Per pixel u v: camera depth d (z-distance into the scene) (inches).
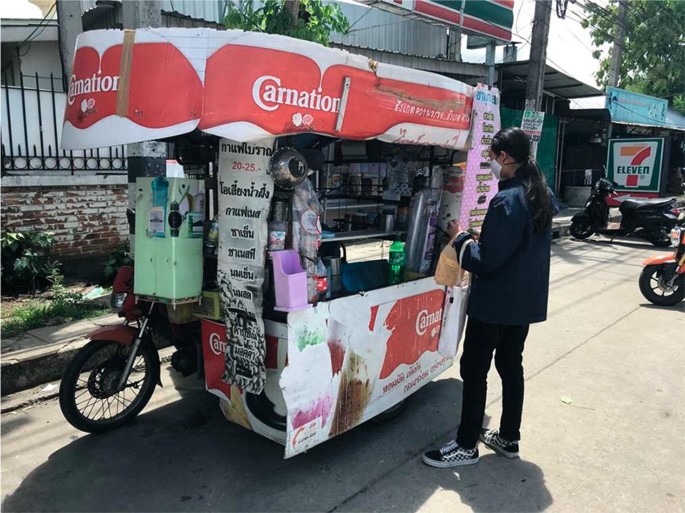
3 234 207.5
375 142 149.8
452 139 128.3
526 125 341.4
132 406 133.7
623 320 224.4
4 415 136.1
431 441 128.4
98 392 127.2
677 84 981.8
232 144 96.7
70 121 94.6
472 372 115.9
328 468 115.9
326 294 110.7
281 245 98.2
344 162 149.9
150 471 113.4
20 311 182.4
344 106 98.0
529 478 113.8
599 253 380.8
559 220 487.2
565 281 294.0
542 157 570.9
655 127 704.4
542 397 151.8
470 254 108.8
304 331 100.5
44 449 121.2
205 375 118.8
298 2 180.2
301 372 101.1
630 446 126.4
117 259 223.5
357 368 115.2
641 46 938.1
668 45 936.3
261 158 93.7
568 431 133.2
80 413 123.8
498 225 104.0
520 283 109.5
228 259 100.4
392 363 126.5
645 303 251.0
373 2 312.5
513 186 108.7
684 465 118.8
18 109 219.0
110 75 88.3
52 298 199.5
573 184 643.5
